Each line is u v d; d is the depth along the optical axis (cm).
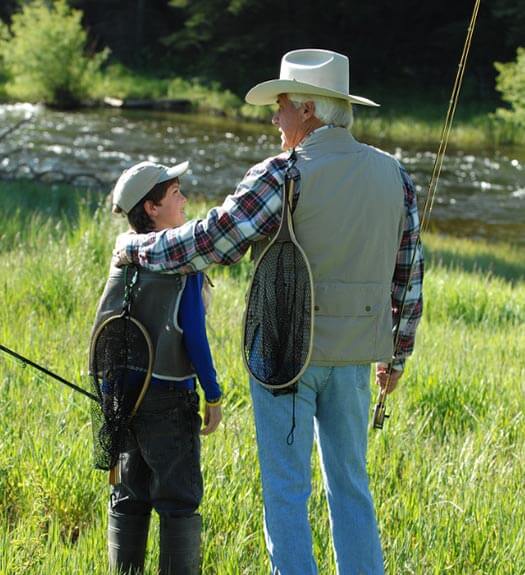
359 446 519
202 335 512
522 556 592
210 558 573
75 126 5209
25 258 1356
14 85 6738
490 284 1923
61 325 1045
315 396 511
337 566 520
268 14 7850
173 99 6869
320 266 494
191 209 2114
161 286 510
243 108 6525
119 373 517
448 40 7381
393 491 679
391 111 6550
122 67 7762
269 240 496
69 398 768
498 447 792
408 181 534
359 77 7606
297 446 502
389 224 510
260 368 497
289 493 500
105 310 523
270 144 4991
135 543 538
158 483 521
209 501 619
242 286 1494
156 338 513
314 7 7738
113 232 1505
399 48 7731
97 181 3359
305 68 507
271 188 490
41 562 539
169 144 4722
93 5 8719
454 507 649
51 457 648
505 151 5316
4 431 703
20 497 629
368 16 7581
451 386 930
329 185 492
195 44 8050
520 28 6838
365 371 518
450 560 590
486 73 7238
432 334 1281
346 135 509
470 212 3509
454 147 5431
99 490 638
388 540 600
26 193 2653
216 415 534
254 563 563
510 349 1213
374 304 504
